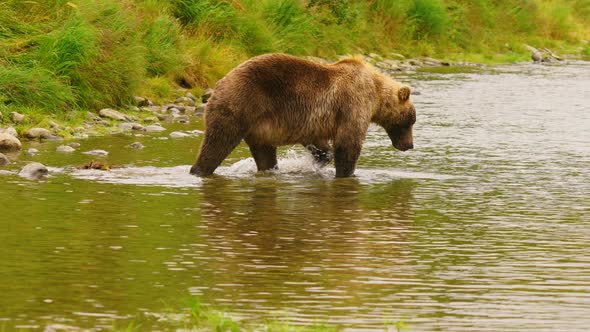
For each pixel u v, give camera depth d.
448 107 63.56
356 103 39.03
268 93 37.66
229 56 65.94
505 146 48.12
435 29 102.88
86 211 30.84
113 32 55.44
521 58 106.12
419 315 21.36
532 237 29.06
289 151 45.47
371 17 97.50
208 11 68.62
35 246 26.39
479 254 26.89
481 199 34.97
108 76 53.53
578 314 21.64
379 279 24.11
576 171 41.28
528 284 23.97
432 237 28.83
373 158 44.16
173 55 61.53
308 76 38.38
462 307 22.02
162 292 22.62
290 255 26.23
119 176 37.12
